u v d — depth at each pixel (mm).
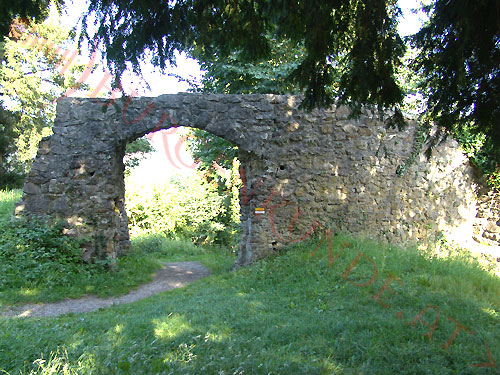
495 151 3828
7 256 7000
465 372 3160
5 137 15352
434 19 3260
